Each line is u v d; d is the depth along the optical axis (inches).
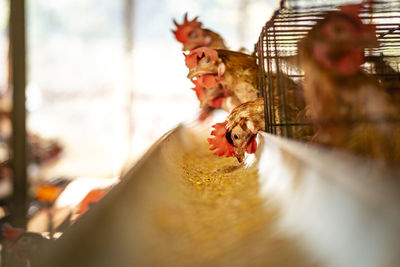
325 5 20.1
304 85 20.8
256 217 14.7
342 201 10.4
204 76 35.4
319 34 18.9
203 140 48.0
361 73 19.9
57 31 163.9
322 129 19.2
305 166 14.3
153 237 13.4
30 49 161.3
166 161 26.0
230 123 30.5
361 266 8.7
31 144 98.6
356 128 18.9
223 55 36.4
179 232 14.5
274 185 17.2
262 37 26.7
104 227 12.4
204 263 11.7
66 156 120.3
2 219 52.5
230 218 15.6
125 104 130.4
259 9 151.4
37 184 82.7
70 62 164.4
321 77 19.0
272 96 27.2
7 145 81.2
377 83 20.4
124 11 134.5
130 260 11.7
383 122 18.9
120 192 15.2
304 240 11.1
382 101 19.1
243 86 34.6
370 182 9.5
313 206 11.9
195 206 18.5
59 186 69.9
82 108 160.4
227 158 35.6
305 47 19.4
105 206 13.4
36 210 53.7
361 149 18.7
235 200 18.4
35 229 46.8
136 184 17.3
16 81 74.0
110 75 162.9
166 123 141.6
